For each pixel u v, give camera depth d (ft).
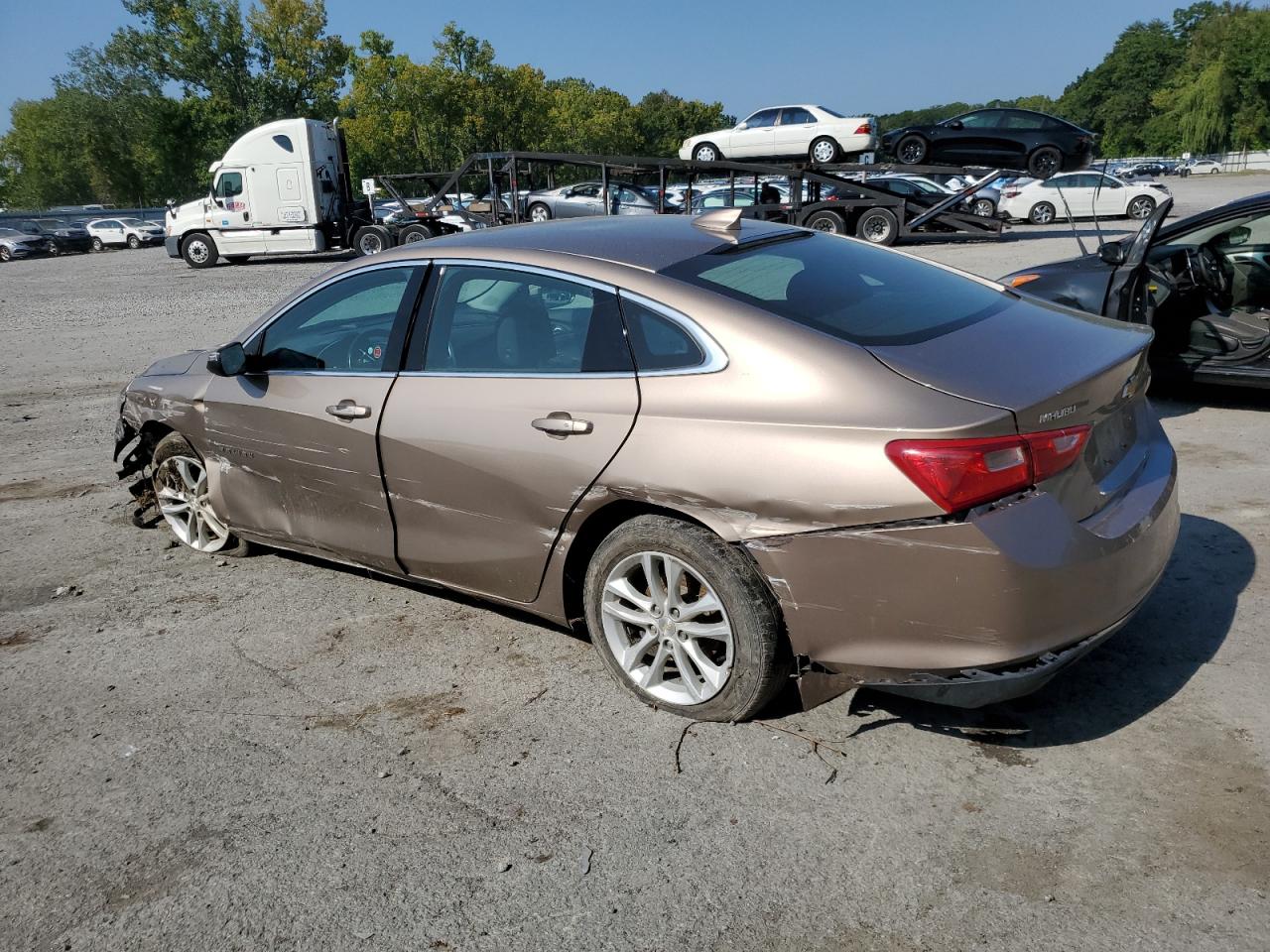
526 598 11.58
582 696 11.15
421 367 12.02
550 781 9.58
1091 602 8.78
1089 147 75.20
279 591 14.70
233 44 209.87
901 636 8.81
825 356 9.20
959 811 8.75
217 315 50.29
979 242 74.13
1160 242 21.79
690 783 9.40
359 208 89.15
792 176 68.08
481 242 12.07
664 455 9.71
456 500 11.60
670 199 81.92
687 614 10.03
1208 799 8.67
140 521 17.95
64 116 215.10
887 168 67.51
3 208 248.32
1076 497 9.02
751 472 9.18
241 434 14.14
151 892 8.39
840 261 11.57
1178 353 21.17
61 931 8.02
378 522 12.66
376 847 8.79
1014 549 8.32
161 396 15.61
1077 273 22.00
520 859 8.52
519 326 11.18
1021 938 7.28
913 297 10.80
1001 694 8.69
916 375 8.93
